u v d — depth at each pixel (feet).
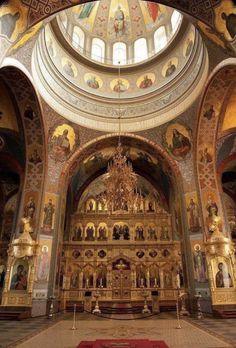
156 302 47.78
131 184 38.68
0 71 38.06
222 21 27.09
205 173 49.78
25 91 42.96
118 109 57.77
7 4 24.36
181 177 52.65
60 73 50.60
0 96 43.47
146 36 62.49
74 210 65.98
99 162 64.59
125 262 60.64
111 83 60.08
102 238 63.67
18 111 45.96
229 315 38.42
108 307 52.75
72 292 57.72
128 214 65.36
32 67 41.42
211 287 41.81
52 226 48.67
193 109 48.67
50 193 50.19
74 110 53.47
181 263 54.70
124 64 61.00
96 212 66.28
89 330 27.99
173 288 57.31
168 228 63.52
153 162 61.00
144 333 25.89
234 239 58.95
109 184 38.65
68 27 54.85
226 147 50.26
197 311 40.78
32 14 27.50
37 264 44.50
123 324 32.65
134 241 62.54
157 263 60.29
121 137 56.08
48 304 44.27
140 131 55.72
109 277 59.00
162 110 54.65
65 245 62.13
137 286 58.18
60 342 21.62
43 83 46.21
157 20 60.85
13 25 26.45
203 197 48.52
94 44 62.23
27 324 33.06
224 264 43.32
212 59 39.50
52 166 51.78
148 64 58.49
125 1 61.93
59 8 28.91
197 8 27.91
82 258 61.31
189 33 48.83
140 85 59.47
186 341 21.63
